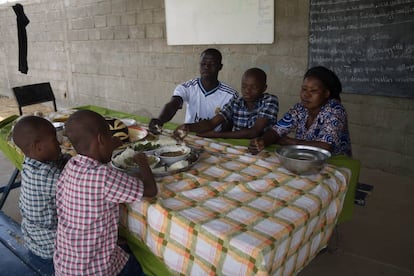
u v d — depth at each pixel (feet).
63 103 21.02
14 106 22.16
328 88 5.56
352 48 9.96
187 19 13.42
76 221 3.81
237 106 7.00
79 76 19.27
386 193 9.06
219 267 3.30
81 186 3.72
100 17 16.79
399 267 6.32
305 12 10.59
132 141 5.95
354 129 10.62
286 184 4.28
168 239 3.69
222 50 12.82
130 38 15.84
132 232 4.14
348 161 5.08
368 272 6.24
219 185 4.23
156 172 4.46
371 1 9.36
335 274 6.21
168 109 7.50
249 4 11.60
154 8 14.46
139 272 4.43
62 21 18.95
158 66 15.15
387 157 10.21
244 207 3.77
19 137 4.32
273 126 6.06
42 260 4.78
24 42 16.26
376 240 7.12
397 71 9.37
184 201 3.90
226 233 3.28
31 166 4.43
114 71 17.21
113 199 3.71
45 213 4.48
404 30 9.01
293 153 4.97
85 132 3.75
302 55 10.98
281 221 3.51
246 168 4.79
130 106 17.11
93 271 3.88
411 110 9.48
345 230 7.48
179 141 5.98
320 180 4.36
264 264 3.03
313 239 4.00
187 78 14.26
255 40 11.80
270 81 11.90
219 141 6.17
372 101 10.09
